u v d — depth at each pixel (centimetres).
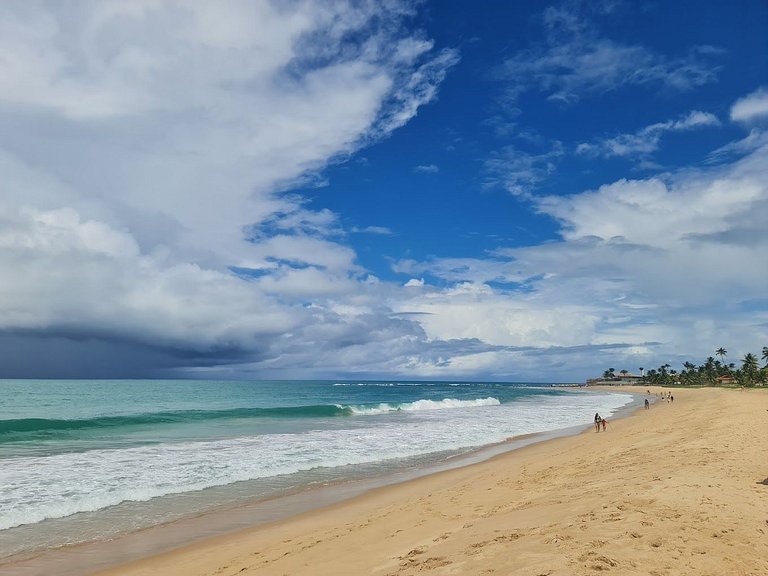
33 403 6094
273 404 6297
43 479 1683
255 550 1020
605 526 711
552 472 1559
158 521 1288
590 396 11138
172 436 2875
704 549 618
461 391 13112
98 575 944
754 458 1355
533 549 635
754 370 12656
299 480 1770
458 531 872
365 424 3728
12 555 1051
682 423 2880
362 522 1160
